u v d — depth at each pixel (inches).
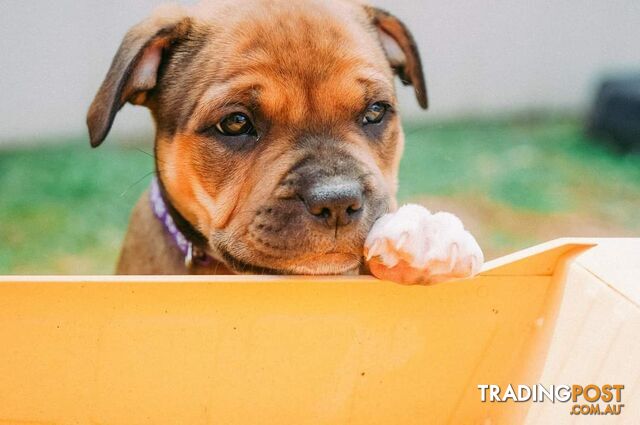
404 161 45.9
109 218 38.7
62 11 48.7
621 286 14.7
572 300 15.2
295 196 16.4
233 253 17.5
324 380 15.3
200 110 17.9
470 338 15.5
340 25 18.3
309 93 17.5
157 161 19.3
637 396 14.0
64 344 14.4
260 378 15.0
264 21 18.0
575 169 45.7
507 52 56.5
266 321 14.6
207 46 18.4
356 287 14.7
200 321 14.5
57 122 49.8
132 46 18.7
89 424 15.0
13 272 32.8
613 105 48.8
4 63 48.2
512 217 39.0
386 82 18.5
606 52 58.1
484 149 49.1
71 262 34.1
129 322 14.4
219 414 15.2
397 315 15.1
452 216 15.3
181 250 19.6
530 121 56.8
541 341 15.4
